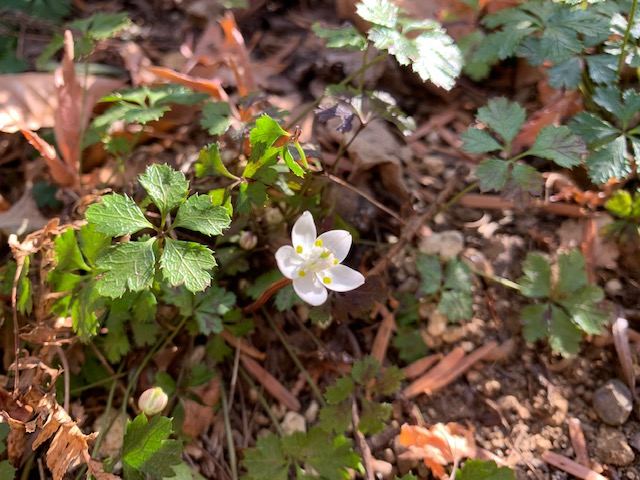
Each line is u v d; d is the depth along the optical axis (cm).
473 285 12
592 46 12
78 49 12
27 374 10
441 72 11
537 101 14
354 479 11
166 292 11
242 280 12
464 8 15
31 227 13
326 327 12
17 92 13
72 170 13
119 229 9
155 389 10
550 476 10
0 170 14
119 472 10
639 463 10
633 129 11
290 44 16
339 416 10
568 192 13
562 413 11
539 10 12
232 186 10
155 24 16
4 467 10
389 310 12
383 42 11
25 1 15
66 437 9
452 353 12
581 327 11
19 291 10
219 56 15
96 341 11
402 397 11
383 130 14
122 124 14
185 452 11
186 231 12
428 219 13
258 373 12
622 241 12
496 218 13
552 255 12
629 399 11
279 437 11
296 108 14
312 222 10
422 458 11
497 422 11
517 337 12
